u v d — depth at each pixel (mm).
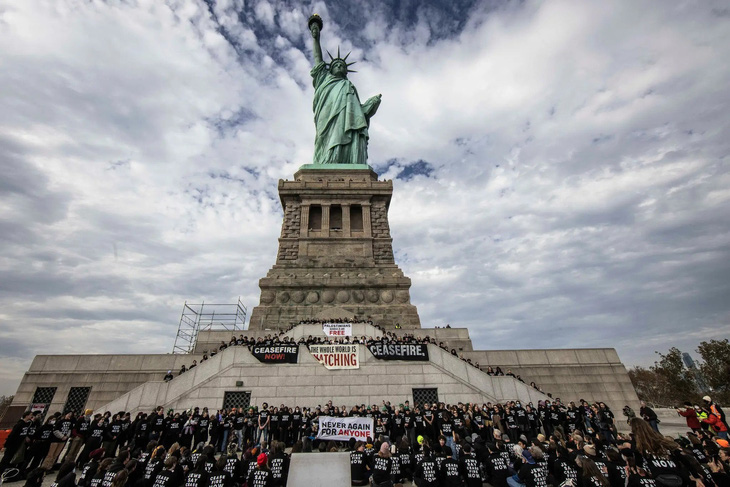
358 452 15258
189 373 25703
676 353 51188
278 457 12711
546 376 33219
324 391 25938
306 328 33688
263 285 45906
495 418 20719
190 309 46750
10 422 28547
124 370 31172
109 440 17734
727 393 45500
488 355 34062
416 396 26219
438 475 12617
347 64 73812
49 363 31047
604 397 32500
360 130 64750
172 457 11914
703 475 9398
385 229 54000
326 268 49344
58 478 10523
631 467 9164
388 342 28000
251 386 25734
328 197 55062
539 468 11727
